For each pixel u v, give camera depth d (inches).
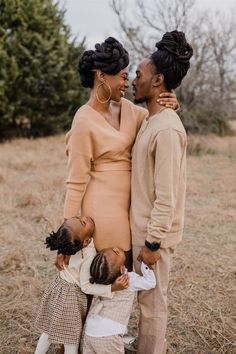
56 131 657.0
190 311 127.0
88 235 84.2
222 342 113.1
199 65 528.1
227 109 573.0
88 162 84.6
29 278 146.6
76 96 668.1
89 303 93.3
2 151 460.1
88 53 84.0
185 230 203.2
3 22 610.5
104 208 85.7
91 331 86.7
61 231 82.2
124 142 86.4
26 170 362.6
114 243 87.1
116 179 86.6
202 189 292.0
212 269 156.6
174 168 80.0
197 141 494.9
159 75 82.3
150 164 83.0
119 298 87.7
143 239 86.3
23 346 110.1
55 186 284.4
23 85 617.6
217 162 413.7
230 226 210.4
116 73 82.7
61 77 635.5
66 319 86.7
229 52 565.3
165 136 79.4
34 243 184.4
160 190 80.2
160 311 89.8
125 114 89.0
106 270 83.0
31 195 250.8
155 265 87.4
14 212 229.1
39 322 91.0
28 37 610.2
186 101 523.5
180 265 159.6
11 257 163.9
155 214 81.0
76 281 86.6
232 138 565.3
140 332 92.7
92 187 86.7
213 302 132.6
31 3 617.9
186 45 82.0
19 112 621.3
